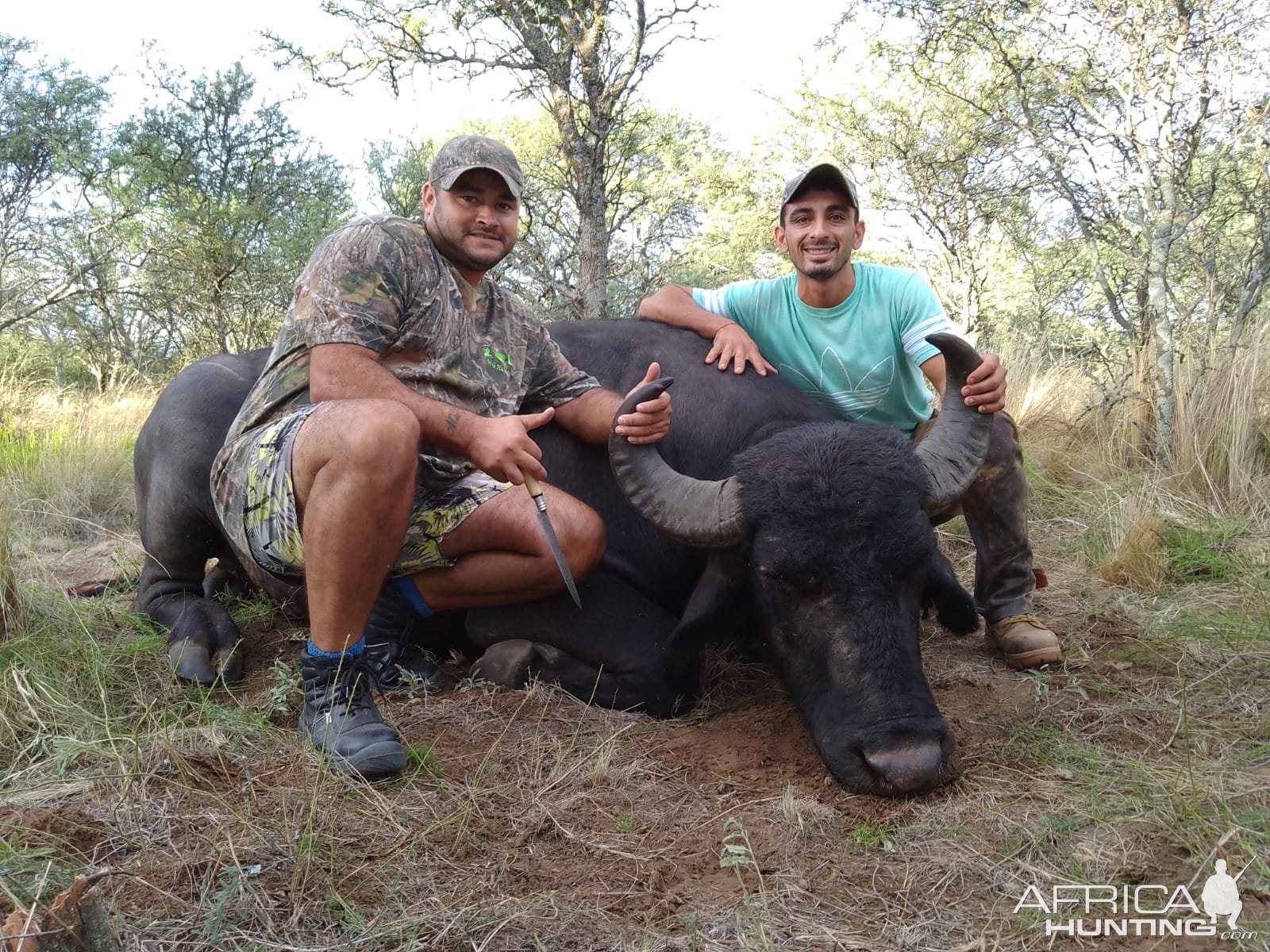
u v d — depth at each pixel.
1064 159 7.60
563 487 4.36
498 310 4.10
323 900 2.50
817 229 4.33
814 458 3.31
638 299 15.20
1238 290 7.61
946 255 12.37
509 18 8.88
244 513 3.60
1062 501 6.64
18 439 9.56
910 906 2.52
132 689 3.90
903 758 2.94
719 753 3.43
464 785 3.13
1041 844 2.75
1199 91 6.84
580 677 3.88
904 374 4.67
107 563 6.33
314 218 17.94
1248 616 4.43
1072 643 4.32
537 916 2.47
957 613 3.60
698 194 16.52
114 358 19.19
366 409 3.14
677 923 2.46
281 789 2.88
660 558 4.23
